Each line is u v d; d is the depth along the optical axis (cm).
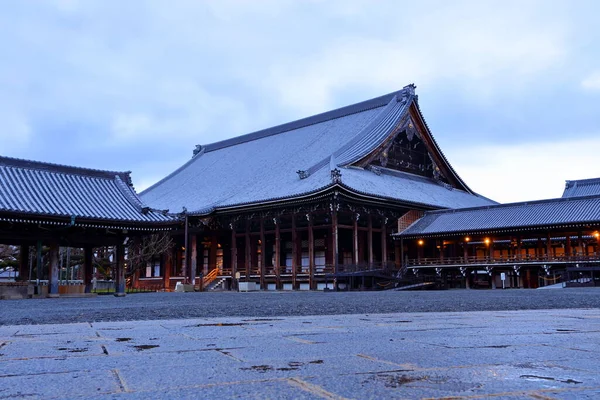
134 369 447
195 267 6788
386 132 7006
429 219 6397
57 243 3606
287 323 973
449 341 645
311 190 5556
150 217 3794
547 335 718
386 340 659
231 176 7825
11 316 1370
